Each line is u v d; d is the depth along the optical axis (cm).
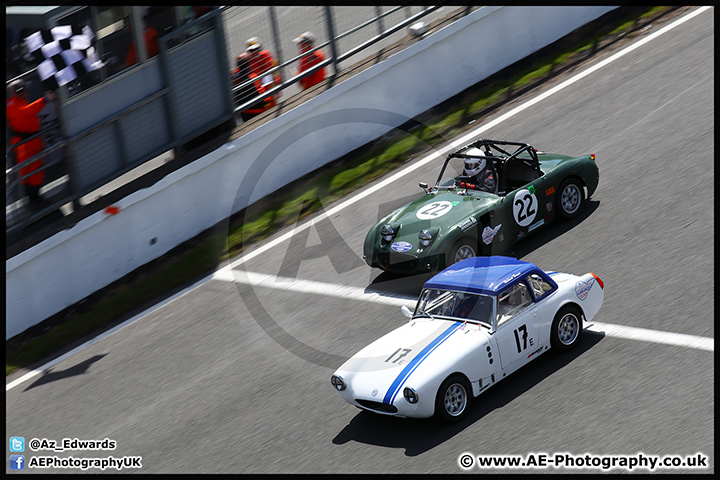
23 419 2086
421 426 1695
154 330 2402
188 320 2412
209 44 3017
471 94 3419
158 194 2827
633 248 2197
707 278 1988
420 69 3331
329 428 1772
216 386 2042
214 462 1750
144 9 2809
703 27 3403
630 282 2055
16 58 2598
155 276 2728
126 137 2848
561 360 1806
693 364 1695
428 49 3331
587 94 3162
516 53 3581
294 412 1862
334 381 1711
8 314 2561
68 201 2748
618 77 3219
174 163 2956
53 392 2189
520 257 2288
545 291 1812
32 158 2612
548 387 1722
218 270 2666
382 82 3250
